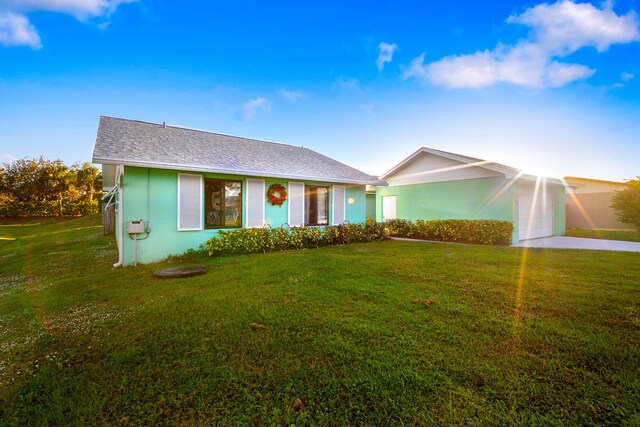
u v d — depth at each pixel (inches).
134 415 77.4
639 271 221.1
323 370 95.0
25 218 942.4
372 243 426.0
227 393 85.4
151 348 113.0
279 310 148.7
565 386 85.4
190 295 178.7
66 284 211.5
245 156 402.6
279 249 365.7
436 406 77.9
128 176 286.8
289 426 72.1
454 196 495.8
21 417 77.9
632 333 118.1
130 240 286.5
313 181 430.0
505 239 401.7
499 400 79.8
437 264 255.4
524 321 131.5
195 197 325.7
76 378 94.4
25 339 124.7
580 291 172.1
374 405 78.8
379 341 113.8
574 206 659.4
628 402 78.1
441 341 113.7
